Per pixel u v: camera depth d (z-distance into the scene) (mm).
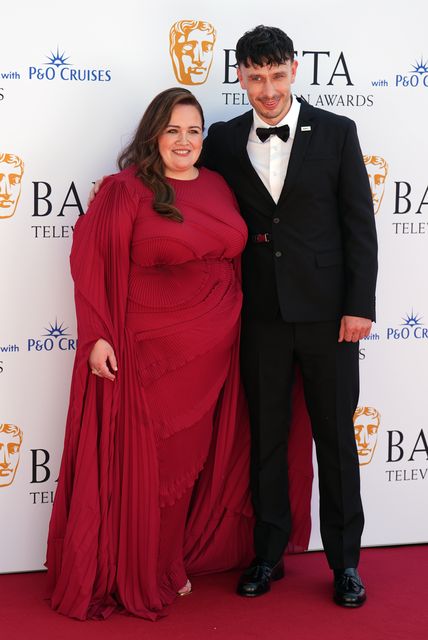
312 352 2826
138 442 2764
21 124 2990
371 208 2771
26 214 3027
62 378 3094
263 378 2883
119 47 3014
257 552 2994
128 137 3043
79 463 2787
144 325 2742
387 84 3150
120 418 2770
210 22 3051
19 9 2945
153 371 2760
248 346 2898
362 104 3145
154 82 3045
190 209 2738
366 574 3049
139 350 2756
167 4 3020
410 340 3254
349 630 2652
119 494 2787
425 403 3285
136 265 2756
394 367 3254
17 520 3109
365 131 3158
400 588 2938
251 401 2939
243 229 2773
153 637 2617
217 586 2986
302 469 3074
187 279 2750
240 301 2830
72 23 2979
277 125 2793
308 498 3090
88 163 3041
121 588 2777
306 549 3139
